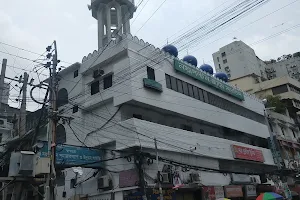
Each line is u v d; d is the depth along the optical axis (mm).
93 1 29625
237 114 32562
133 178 18172
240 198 26703
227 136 30625
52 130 14023
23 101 18344
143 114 22016
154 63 22906
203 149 24016
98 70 22703
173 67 24984
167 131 21281
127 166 19203
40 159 13141
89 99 23062
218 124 27766
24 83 18344
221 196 23812
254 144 34969
